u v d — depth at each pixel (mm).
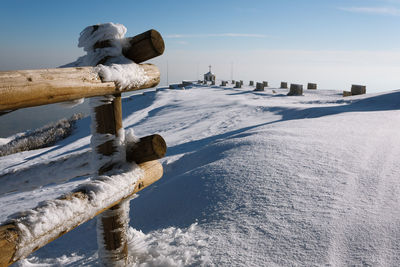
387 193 2441
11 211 4586
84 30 1631
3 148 21234
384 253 1755
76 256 2537
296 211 2379
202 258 1988
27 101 1058
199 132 10094
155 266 1971
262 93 23625
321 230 2068
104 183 1544
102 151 1764
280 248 1977
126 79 1599
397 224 1975
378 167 3002
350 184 2693
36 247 1139
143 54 1762
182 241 2250
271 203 2562
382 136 4262
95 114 1741
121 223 1908
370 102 10570
